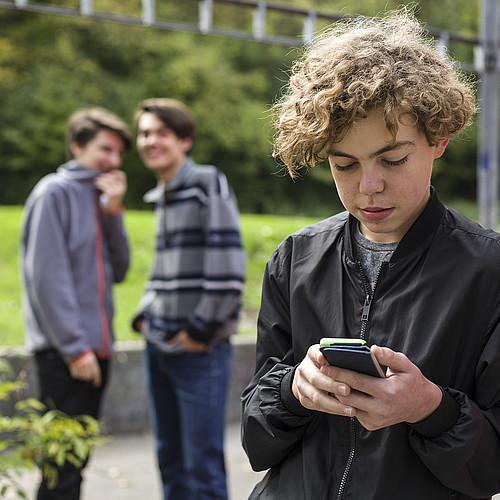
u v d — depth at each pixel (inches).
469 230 54.9
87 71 805.9
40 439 102.7
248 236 370.3
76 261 128.9
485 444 51.9
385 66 49.7
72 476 123.5
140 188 837.8
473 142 889.5
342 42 52.9
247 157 858.8
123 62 833.5
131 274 311.4
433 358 52.7
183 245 131.3
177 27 139.8
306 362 52.4
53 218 126.4
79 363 123.7
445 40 152.6
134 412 193.5
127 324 240.7
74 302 124.6
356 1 855.1
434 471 52.1
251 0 141.7
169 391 135.2
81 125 136.5
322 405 51.1
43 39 805.2
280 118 55.4
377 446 54.3
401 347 54.1
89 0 133.8
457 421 51.3
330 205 896.3
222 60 850.1
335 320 57.6
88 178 133.8
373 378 49.0
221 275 128.3
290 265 61.7
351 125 49.5
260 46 866.8
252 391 61.8
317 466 57.2
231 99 845.8
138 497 155.5
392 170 50.5
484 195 157.9
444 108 50.6
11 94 784.3
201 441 127.8
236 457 179.0
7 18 797.2
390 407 48.7
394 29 54.9
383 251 56.6
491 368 52.2
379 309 55.7
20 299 271.0
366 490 54.4
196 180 132.1
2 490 98.3
